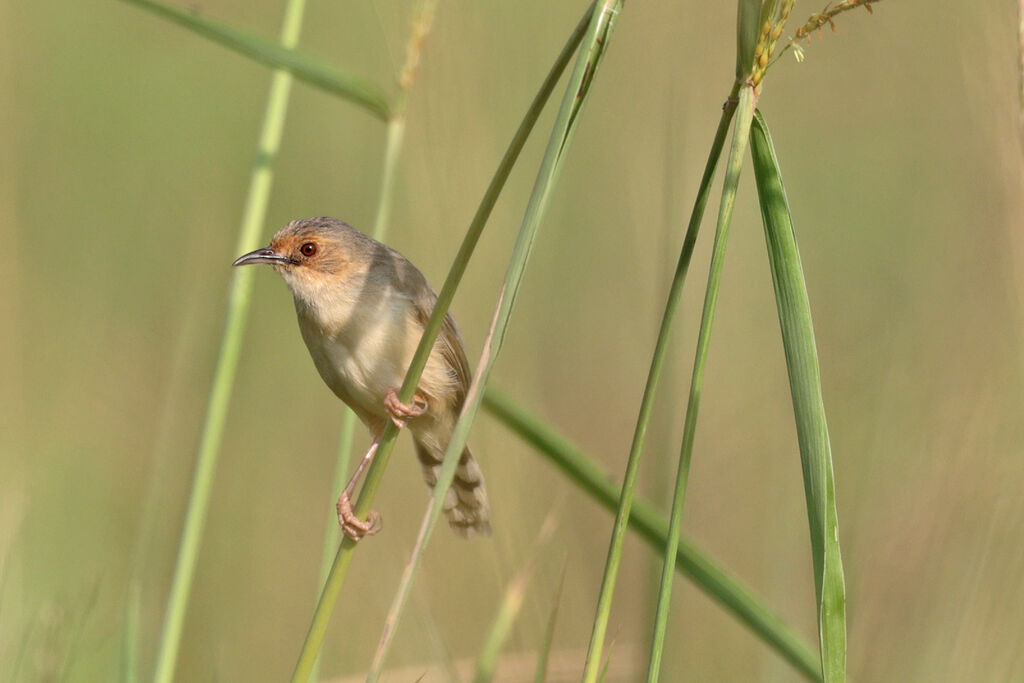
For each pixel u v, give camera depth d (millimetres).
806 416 5164
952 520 9453
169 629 7211
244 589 10773
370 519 7715
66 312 13219
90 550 10609
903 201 13898
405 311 8297
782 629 6336
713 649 10039
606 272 12773
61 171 14711
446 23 10094
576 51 5531
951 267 12555
